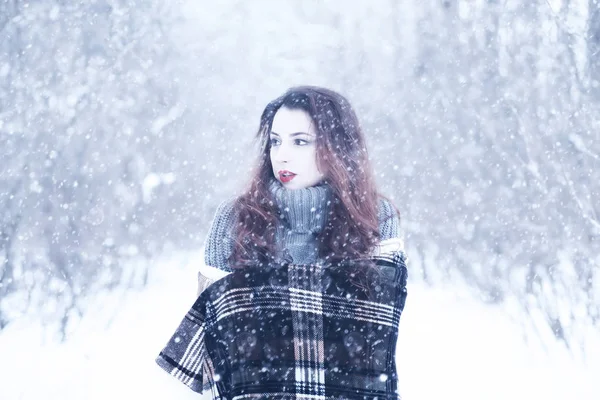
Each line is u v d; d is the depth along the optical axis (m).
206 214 8.50
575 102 6.74
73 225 6.55
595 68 6.82
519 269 6.14
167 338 4.52
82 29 7.38
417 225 7.51
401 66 9.73
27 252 5.91
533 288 5.80
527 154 6.96
